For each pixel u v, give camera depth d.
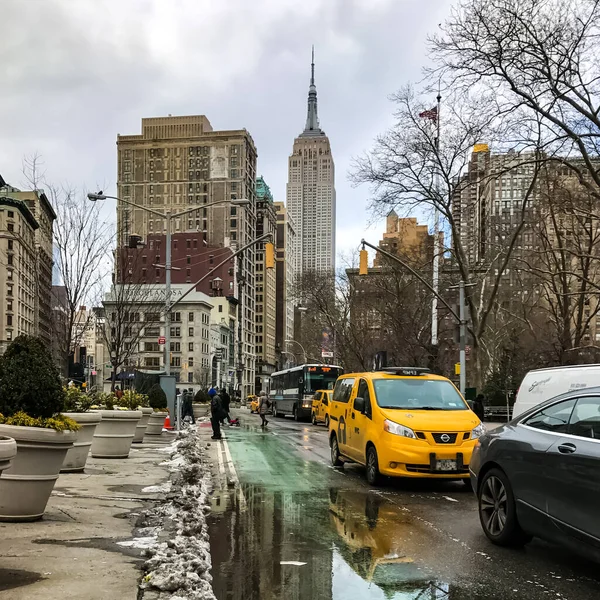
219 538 6.98
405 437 10.27
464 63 24.22
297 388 40.41
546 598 5.00
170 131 136.00
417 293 45.16
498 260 40.69
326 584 5.33
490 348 49.97
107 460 13.55
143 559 5.57
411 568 5.82
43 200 20.62
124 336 24.06
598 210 33.16
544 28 22.78
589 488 5.24
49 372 7.09
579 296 39.44
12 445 4.70
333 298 53.06
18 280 83.38
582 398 5.88
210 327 107.75
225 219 132.88
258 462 14.64
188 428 23.78
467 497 9.85
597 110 22.78
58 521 7.04
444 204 32.12
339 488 10.66
